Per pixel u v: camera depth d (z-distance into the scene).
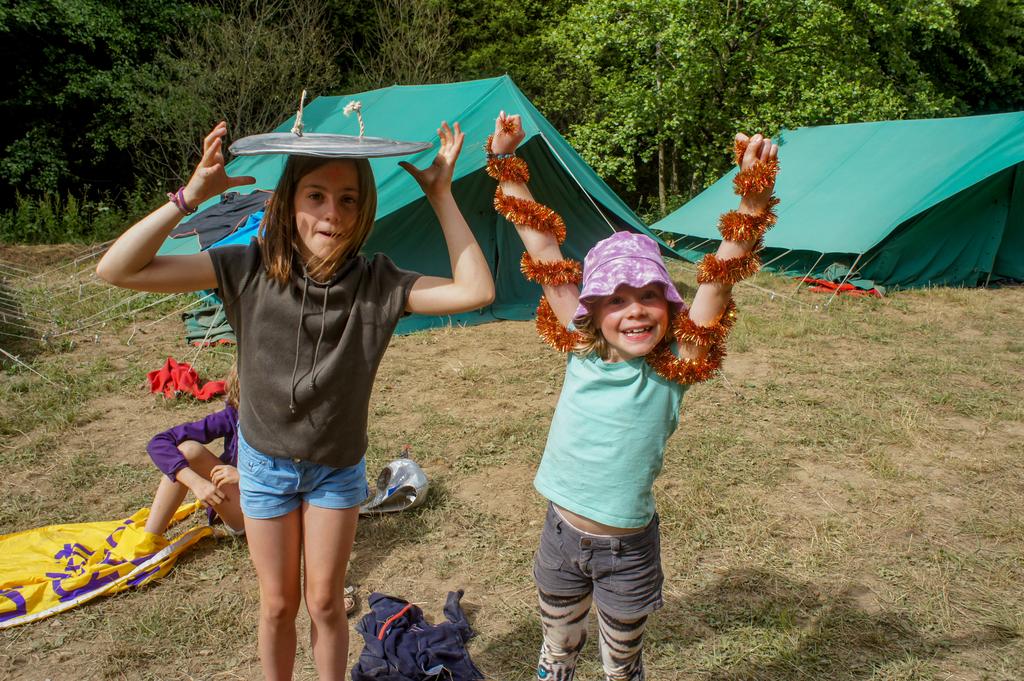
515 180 2.49
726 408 5.95
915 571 3.71
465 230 2.28
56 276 10.97
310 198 2.16
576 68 19.16
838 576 3.67
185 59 16.31
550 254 2.45
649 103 15.65
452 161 2.27
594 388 2.31
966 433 5.52
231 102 16.36
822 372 6.91
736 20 15.55
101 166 17.31
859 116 14.91
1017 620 3.32
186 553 3.80
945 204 10.38
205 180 2.05
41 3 14.75
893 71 17.95
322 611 2.43
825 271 10.67
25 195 16.17
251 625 3.27
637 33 15.30
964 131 10.71
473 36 20.45
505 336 8.05
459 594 3.37
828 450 5.17
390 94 11.75
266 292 2.22
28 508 4.24
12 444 5.09
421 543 3.94
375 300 2.27
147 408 5.86
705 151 16.25
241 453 2.36
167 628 3.23
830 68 15.48
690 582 3.61
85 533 3.88
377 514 4.19
